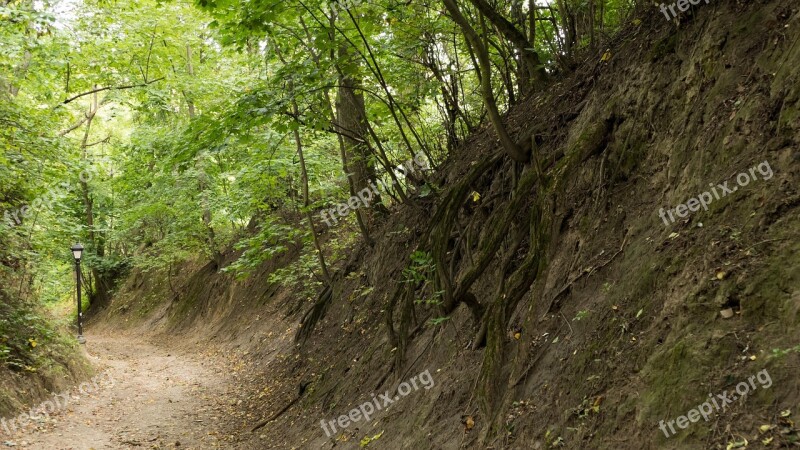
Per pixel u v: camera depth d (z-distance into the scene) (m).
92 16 12.32
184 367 13.70
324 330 9.80
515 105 7.85
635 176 4.21
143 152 16.50
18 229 10.84
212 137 6.56
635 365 3.02
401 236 8.58
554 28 7.57
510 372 3.94
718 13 3.96
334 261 11.99
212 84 14.41
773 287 2.56
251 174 10.95
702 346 2.68
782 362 2.32
